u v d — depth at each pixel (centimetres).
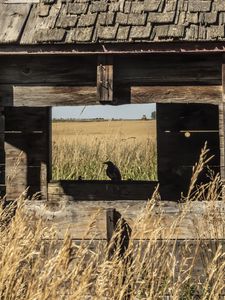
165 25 590
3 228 517
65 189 742
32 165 750
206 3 606
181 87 602
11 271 396
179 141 797
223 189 563
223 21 588
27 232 452
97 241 605
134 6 611
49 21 609
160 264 466
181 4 609
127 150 1433
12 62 614
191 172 791
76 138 1595
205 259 538
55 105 612
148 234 568
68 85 611
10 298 395
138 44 584
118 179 764
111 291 418
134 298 424
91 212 612
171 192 793
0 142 627
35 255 443
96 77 607
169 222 592
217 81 598
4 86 616
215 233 543
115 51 587
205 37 576
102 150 1415
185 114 797
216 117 791
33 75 613
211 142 791
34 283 392
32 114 748
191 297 507
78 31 595
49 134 761
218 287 446
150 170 1372
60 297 390
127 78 606
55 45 593
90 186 737
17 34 598
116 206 615
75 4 621
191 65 601
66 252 392
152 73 604
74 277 387
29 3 636
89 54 595
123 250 586
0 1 641
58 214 612
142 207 609
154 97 604
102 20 601
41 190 746
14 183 749
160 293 445
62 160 1366
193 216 582
